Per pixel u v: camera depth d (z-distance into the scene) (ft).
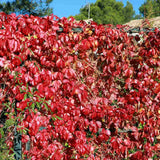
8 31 8.13
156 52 10.19
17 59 8.27
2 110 9.30
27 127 8.69
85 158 9.57
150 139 10.44
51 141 9.21
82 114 9.41
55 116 9.02
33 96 8.52
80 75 9.45
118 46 9.73
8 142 9.12
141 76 10.17
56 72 8.90
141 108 10.25
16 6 38.17
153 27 10.21
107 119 9.81
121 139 10.10
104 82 9.86
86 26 9.22
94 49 9.35
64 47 8.96
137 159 10.34
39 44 8.55
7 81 8.66
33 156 8.92
